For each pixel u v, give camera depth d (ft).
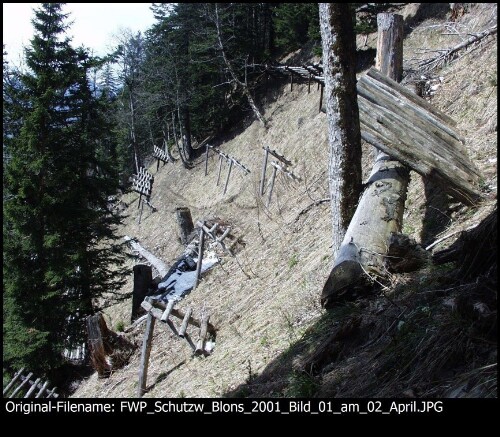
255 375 17.58
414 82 34.01
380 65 34.81
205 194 89.51
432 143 21.04
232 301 32.40
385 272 15.51
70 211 52.95
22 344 48.16
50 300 50.88
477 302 9.62
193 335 31.37
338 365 12.87
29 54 55.47
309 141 62.28
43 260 52.08
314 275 23.53
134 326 41.70
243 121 100.99
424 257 15.15
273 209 49.49
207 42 103.71
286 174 55.01
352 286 15.78
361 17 75.46
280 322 21.38
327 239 27.53
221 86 111.75
